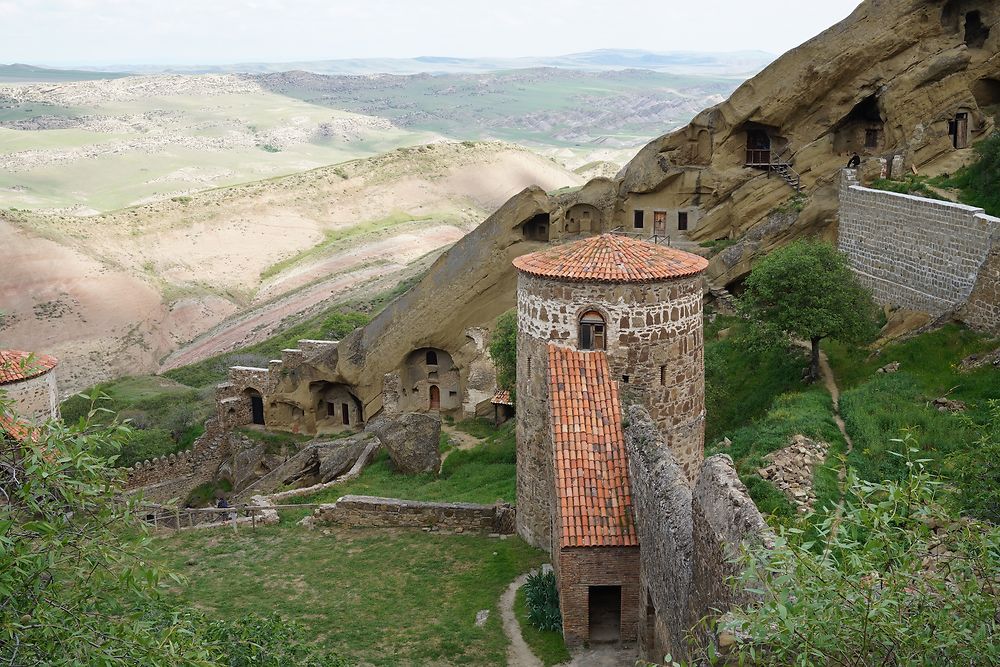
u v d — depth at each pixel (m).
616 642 22.69
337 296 119.75
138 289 141.38
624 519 22.64
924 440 27.98
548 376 25.80
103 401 75.38
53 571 11.49
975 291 33.88
